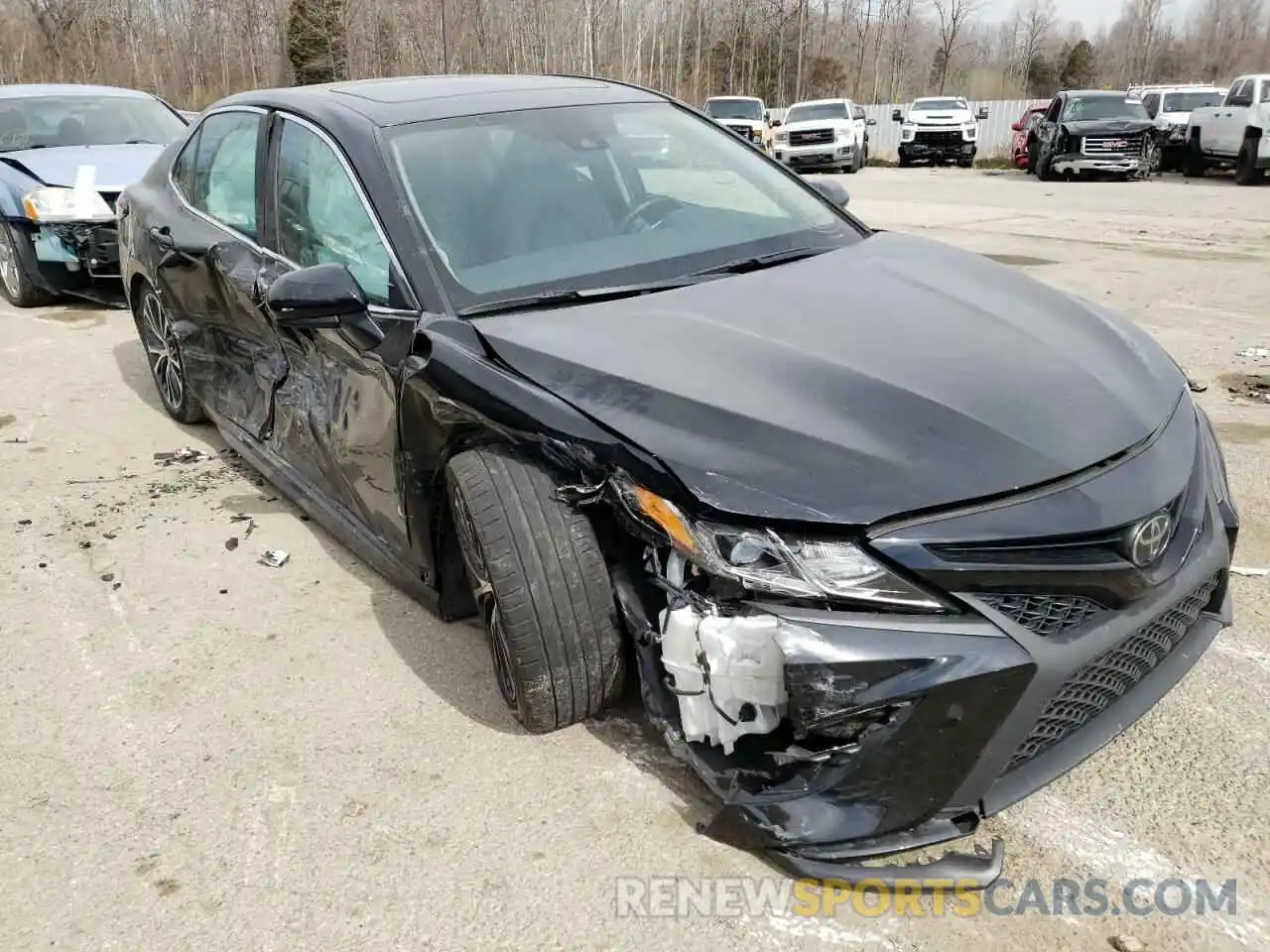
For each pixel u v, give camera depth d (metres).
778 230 3.46
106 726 2.95
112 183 7.82
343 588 3.67
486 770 2.67
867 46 57.03
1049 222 12.42
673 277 3.11
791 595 2.10
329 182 3.38
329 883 2.34
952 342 2.63
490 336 2.74
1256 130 16.72
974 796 2.14
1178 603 2.36
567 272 3.07
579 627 2.55
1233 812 2.44
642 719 2.81
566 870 2.34
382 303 3.03
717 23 49.00
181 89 42.69
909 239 3.60
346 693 3.05
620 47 41.16
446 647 3.27
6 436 5.32
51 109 8.82
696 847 2.38
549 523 2.52
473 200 3.18
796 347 2.58
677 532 2.21
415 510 2.99
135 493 4.56
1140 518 2.21
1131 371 2.71
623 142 3.59
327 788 2.65
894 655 2.04
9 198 7.81
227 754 2.80
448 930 2.20
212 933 2.23
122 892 2.35
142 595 3.68
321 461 3.59
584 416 2.43
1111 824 2.42
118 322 7.66
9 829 2.56
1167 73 69.12
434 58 36.06
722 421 2.31
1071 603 2.17
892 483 2.15
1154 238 10.88
